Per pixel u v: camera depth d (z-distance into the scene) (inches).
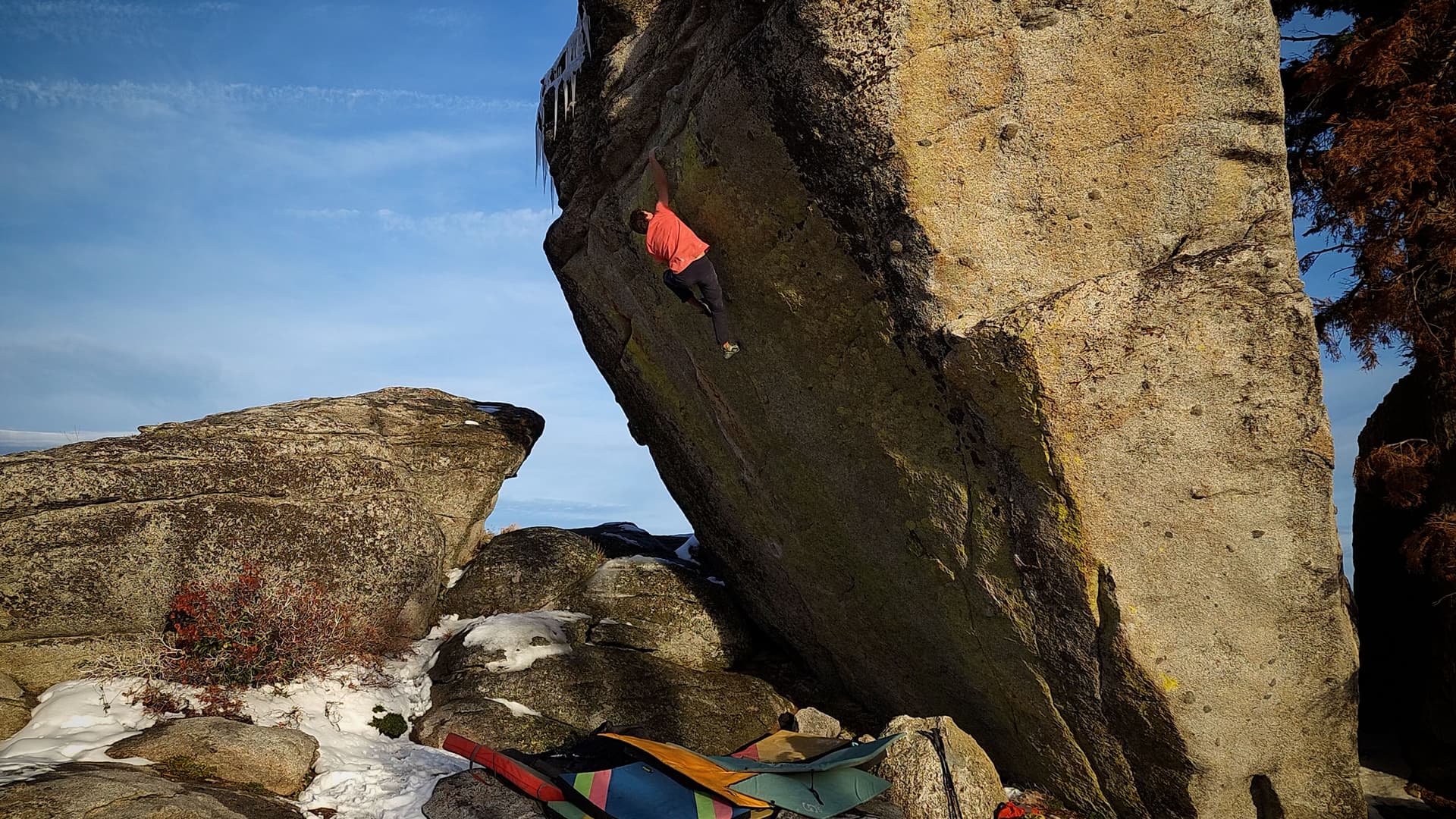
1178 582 322.0
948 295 306.7
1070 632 335.0
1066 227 309.0
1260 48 306.2
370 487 471.8
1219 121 310.7
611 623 502.0
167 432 447.5
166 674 375.6
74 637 394.6
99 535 400.2
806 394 382.6
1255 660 330.3
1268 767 340.2
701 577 553.6
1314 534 327.6
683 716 439.8
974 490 339.9
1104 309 297.6
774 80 299.6
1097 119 302.0
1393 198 385.4
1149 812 354.0
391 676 445.1
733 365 408.5
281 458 453.1
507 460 587.5
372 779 339.6
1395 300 391.9
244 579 407.2
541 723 406.3
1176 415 310.3
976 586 358.0
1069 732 361.7
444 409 588.7
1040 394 298.4
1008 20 286.7
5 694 358.6
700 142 337.7
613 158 414.6
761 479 442.6
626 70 394.0
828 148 302.4
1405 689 448.8
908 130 289.3
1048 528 321.4
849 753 339.9
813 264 339.6
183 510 419.2
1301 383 315.3
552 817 299.9
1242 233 318.0
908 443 354.0
